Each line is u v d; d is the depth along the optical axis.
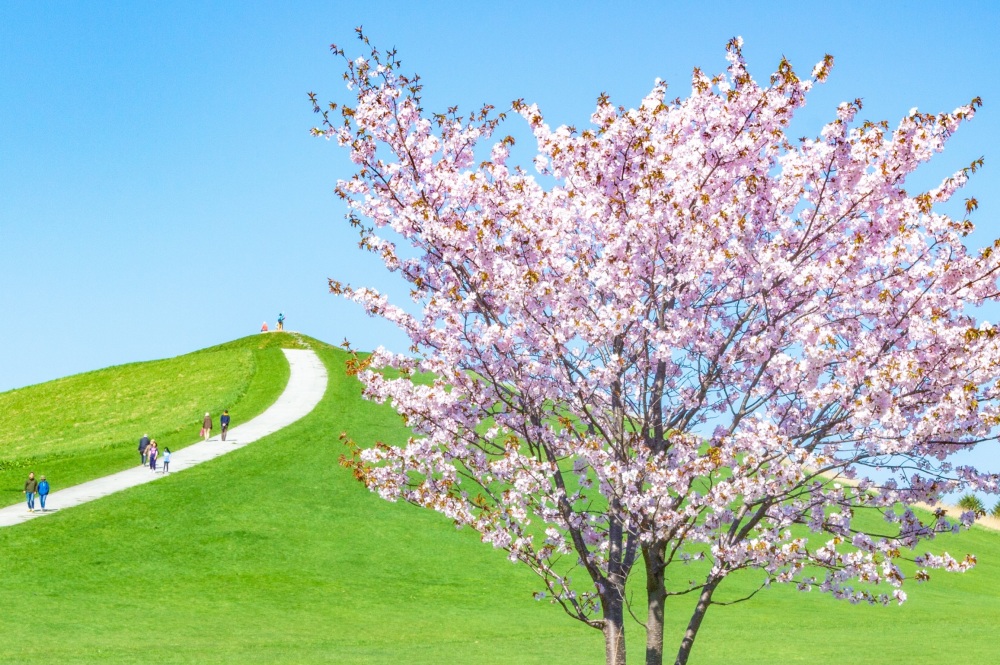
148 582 37.91
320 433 65.56
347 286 15.61
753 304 14.60
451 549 46.91
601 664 28.91
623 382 15.10
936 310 14.45
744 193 15.22
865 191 14.41
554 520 15.65
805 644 33.00
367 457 16.42
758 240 15.45
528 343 14.95
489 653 30.28
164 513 46.69
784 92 14.77
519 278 14.55
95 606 33.91
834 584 14.73
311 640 31.25
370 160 15.59
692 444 14.20
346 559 43.84
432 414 15.58
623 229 14.43
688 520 14.24
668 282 14.49
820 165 14.66
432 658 29.05
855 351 14.25
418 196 15.59
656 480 13.70
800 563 14.48
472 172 15.33
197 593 37.22
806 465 13.39
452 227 14.92
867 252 15.05
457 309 14.88
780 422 14.84
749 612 39.91
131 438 70.88
